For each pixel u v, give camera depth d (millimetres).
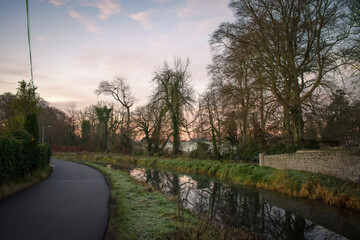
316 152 14930
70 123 62500
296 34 19516
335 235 8391
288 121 20266
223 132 28406
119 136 47000
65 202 8477
